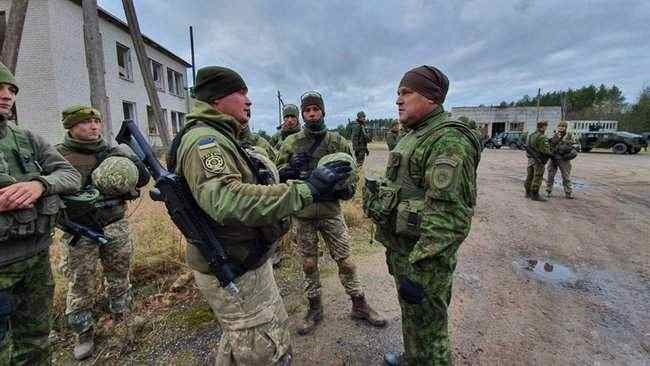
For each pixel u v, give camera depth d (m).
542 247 4.62
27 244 1.77
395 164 1.84
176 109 23.53
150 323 2.77
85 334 2.42
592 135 22.05
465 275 3.68
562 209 6.84
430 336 1.80
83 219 2.40
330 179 1.34
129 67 17.48
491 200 7.73
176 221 1.46
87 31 6.10
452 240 1.58
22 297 1.91
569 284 3.49
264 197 1.25
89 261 2.43
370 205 1.97
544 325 2.76
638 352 2.43
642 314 2.93
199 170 1.30
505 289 3.37
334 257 2.75
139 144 1.59
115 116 16.05
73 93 13.19
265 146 4.41
